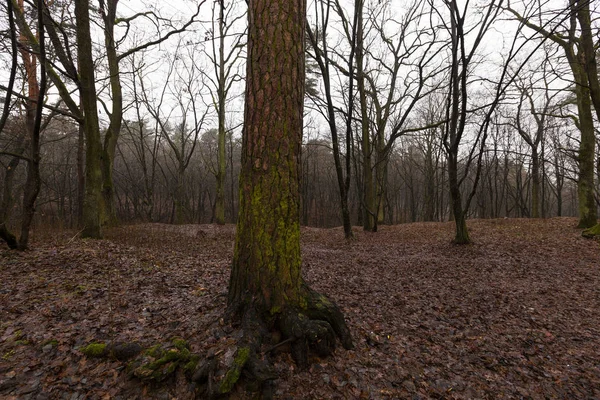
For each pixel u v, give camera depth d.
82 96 8.67
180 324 3.44
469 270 7.81
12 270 5.24
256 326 3.00
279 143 3.17
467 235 11.30
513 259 8.81
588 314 5.03
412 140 32.53
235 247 3.40
